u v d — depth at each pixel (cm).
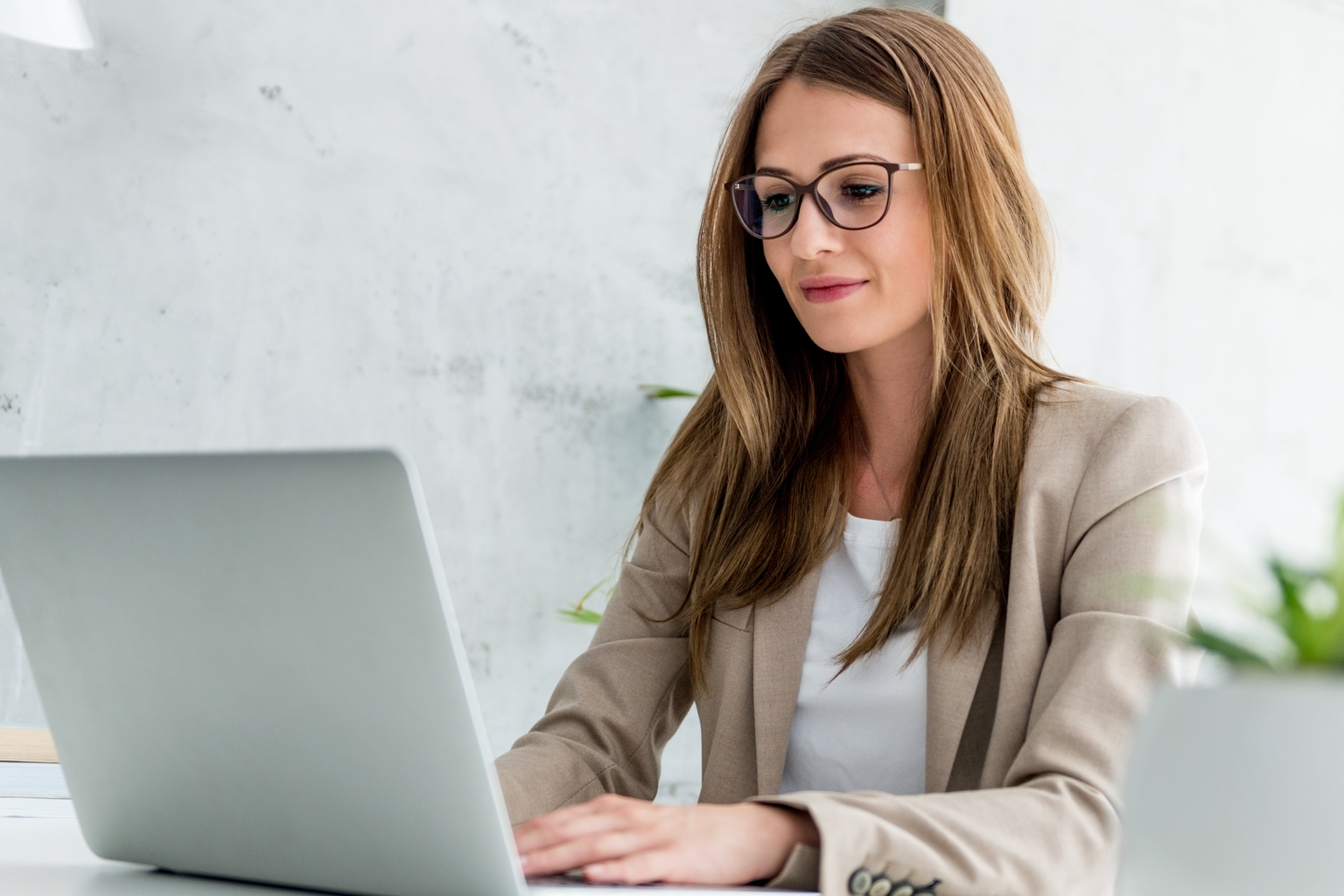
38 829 113
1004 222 130
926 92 128
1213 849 46
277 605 72
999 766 113
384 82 311
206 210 290
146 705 81
